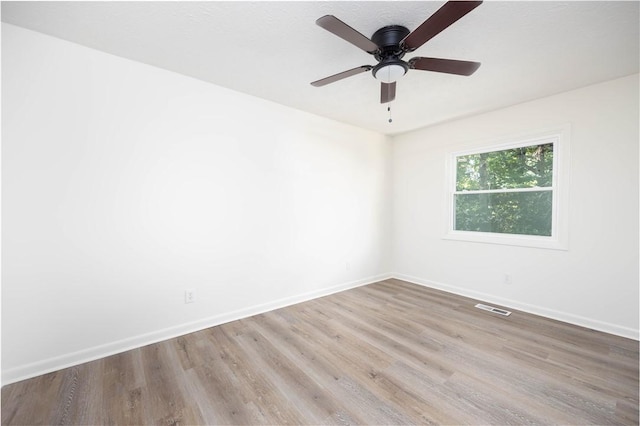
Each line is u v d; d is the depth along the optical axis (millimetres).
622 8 1575
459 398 1648
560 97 2744
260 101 2920
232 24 1750
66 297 1968
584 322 2619
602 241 2531
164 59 2180
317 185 3457
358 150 3920
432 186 3900
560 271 2771
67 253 1966
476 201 3525
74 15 1667
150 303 2314
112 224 2133
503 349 2195
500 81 2494
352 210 3869
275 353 2150
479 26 1741
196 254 2543
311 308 3102
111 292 2139
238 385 1771
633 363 1992
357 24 1728
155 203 2320
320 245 3506
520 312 2973
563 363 1999
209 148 2592
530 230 3057
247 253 2863
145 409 1563
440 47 1980
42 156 1867
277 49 2033
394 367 1961
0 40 1723
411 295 3557
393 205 4422
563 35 1834
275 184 3064
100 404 1599
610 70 2299
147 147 2271
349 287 3848
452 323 2689
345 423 1471
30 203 1837
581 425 1448
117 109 2135
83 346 2033
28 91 1816
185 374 1885
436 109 3195
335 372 1905
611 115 2469
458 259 3615
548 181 2924
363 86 2631
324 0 1527
